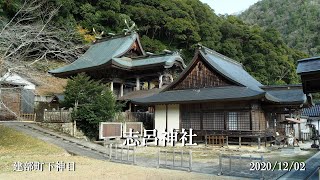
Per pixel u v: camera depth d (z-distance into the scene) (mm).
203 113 24234
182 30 66688
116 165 14336
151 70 33375
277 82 71375
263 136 21812
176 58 32781
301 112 37531
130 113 27547
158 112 26625
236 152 19844
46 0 35531
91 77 34875
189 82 26547
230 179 10844
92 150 19094
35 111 32688
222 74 24312
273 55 77625
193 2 81188
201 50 26109
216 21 85438
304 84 10078
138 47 36812
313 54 114812
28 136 21281
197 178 11008
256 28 89188
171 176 11422
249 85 25172
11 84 27297
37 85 33219
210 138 23344
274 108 25578
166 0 71875
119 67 31969
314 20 139875
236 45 77312
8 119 29922
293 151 20203
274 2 177375
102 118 23625
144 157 17266
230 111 22938
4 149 17844
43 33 19297
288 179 10477
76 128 23781
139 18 63125
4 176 11219
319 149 22312
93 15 54312
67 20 46125
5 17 38312
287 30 144625
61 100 29359
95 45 40719
